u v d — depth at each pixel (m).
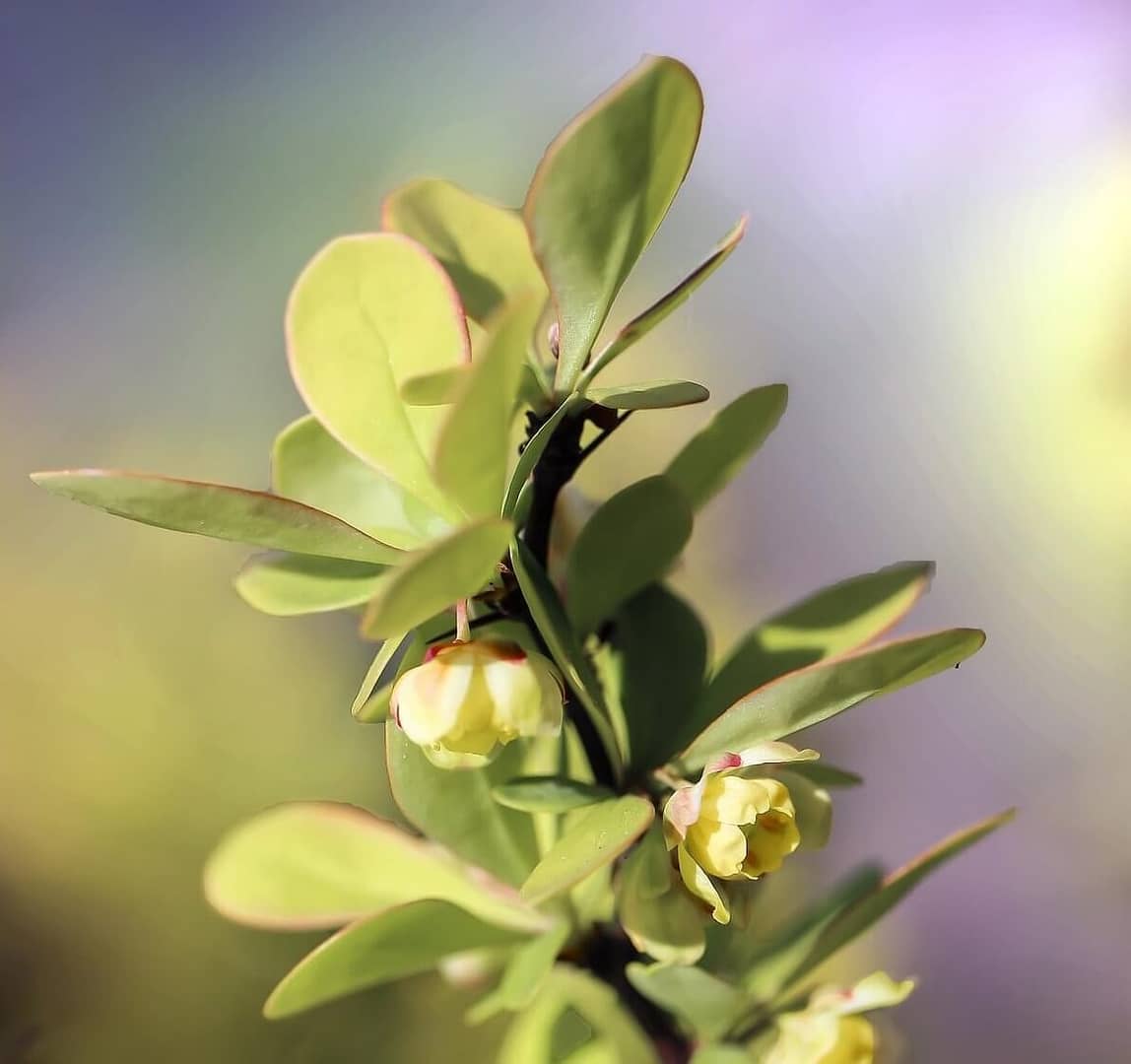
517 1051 0.20
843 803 0.30
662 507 0.18
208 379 0.32
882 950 0.29
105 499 0.16
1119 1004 0.29
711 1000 0.18
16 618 0.29
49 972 0.25
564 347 0.17
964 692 0.31
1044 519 0.31
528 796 0.17
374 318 0.17
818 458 0.32
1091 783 0.30
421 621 0.16
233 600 0.29
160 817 0.27
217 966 0.26
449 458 0.16
